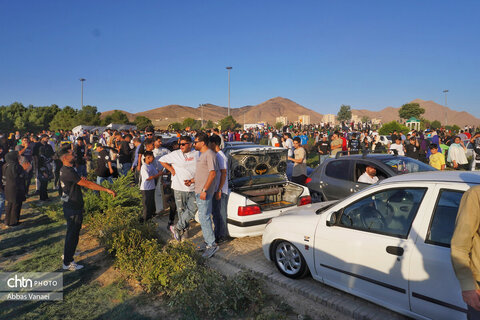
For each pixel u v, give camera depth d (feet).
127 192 25.79
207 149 17.25
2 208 24.32
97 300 13.87
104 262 17.74
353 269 11.81
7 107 236.22
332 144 41.29
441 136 71.46
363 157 21.62
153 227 21.06
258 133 98.53
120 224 19.84
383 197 11.48
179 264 14.38
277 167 21.53
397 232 10.73
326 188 23.43
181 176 19.38
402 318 11.14
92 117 204.54
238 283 13.32
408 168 20.20
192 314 12.59
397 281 10.46
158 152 25.14
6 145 36.55
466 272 6.95
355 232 11.84
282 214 15.78
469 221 6.98
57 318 12.55
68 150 16.22
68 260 16.58
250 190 20.38
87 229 23.38
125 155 33.55
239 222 18.12
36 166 35.40
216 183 18.07
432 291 9.61
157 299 13.89
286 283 14.19
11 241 21.01
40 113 231.09
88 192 25.16
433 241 9.74
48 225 23.98
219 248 18.60
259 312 12.44
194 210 19.38
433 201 10.07
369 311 11.71
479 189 7.08
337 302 12.45
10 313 12.96
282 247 15.12
